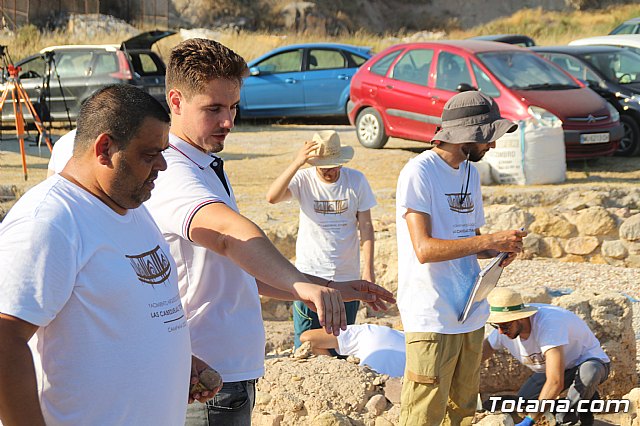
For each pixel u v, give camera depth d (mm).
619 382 6008
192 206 2869
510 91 13484
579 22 46625
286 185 5863
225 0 42062
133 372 2434
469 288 4250
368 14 46844
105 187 2451
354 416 4996
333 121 20938
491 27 46469
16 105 13156
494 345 5703
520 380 5891
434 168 4266
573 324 5324
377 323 7453
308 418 5008
